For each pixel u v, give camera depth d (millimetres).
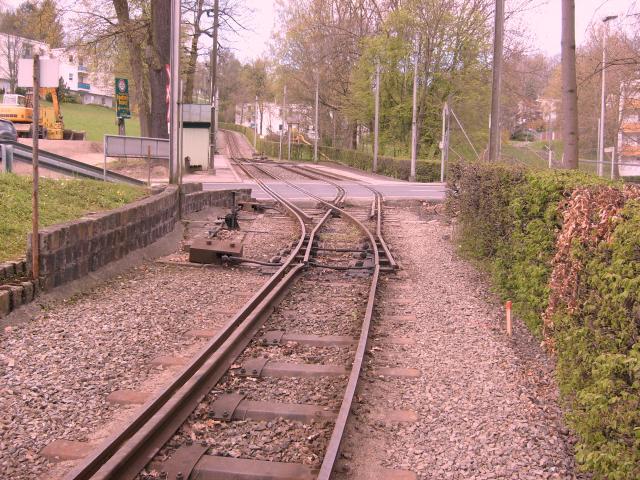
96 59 40125
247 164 57656
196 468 4730
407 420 5707
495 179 10805
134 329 8211
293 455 4992
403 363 7219
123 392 6148
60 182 14906
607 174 38250
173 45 17266
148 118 41906
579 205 6039
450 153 54906
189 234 16500
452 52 52031
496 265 10156
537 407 6062
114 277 11258
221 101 136750
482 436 5414
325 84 70562
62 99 106625
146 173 37906
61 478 4543
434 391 6410
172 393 5895
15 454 4949
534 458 5066
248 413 5711
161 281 11188
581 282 5621
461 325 8758
